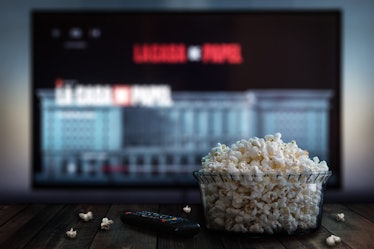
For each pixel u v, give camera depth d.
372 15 3.26
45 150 3.21
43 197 3.22
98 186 3.21
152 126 3.21
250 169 0.92
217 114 3.21
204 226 1.05
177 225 0.96
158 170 3.21
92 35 3.20
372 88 3.27
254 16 3.21
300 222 0.96
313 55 3.24
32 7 3.21
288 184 0.92
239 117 3.21
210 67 3.21
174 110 3.21
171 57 3.20
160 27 3.20
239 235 0.95
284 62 3.22
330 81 3.25
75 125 3.21
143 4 3.20
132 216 1.07
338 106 3.25
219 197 0.94
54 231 1.03
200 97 3.21
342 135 3.26
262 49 3.22
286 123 3.24
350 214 1.18
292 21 3.23
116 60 3.20
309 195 0.95
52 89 3.21
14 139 3.23
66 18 3.21
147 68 3.20
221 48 3.21
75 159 3.21
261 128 3.22
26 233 1.02
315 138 3.25
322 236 0.98
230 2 3.21
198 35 3.20
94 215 1.18
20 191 3.23
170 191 3.20
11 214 1.19
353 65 3.27
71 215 1.18
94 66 3.21
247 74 3.21
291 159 0.95
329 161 3.26
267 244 0.92
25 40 3.22
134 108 3.20
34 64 3.21
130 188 3.21
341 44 3.26
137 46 3.20
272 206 0.93
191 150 3.21
